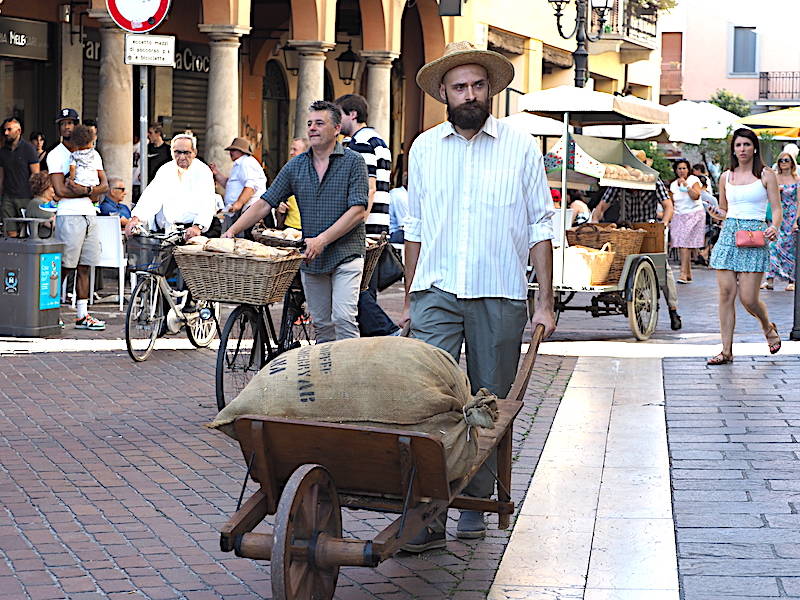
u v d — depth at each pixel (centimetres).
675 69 6297
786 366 1301
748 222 1303
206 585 620
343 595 609
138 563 651
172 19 2658
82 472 834
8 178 1888
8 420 991
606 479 822
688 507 750
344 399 548
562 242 1545
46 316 1461
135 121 2602
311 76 2328
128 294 1862
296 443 532
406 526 523
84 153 1549
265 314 1059
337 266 1008
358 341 569
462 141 675
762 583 614
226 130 2072
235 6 2059
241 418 532
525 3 3459
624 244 1559
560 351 1446
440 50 3002
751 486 797
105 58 1978
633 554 665
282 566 493
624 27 4194
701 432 964
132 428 973
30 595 600
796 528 705
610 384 1197
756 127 2880
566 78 4022
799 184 2328
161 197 1298
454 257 676
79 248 1520
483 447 586
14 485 797
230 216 1667
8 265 1443
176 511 747
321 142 990
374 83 2653
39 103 2408
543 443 938
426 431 547
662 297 2189
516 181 671
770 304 2078
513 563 654
